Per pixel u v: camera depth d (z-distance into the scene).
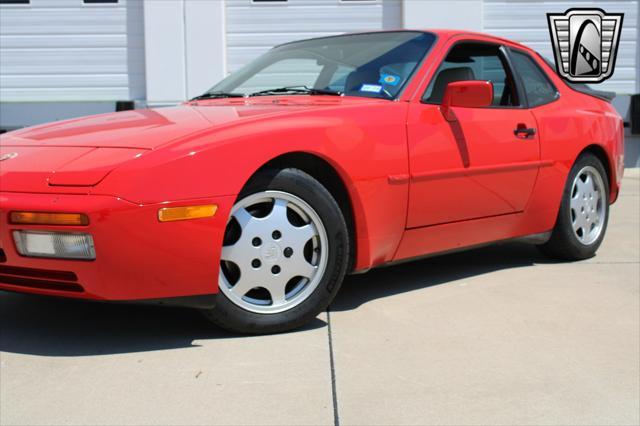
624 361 2.70
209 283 2.75
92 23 9.70
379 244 3.28
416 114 3.40
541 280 3.91
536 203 4.08
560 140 4.17
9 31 9.72
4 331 3.04
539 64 4.41
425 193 3.41
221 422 2.19
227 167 2.73
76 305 3.42
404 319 3.19
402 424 2.18
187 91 9.60
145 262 2.61
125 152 2.68
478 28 9.70
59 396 2.39
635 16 10.02
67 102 9.76
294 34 9.83
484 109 3.80
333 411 2.26
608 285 3.80
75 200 2.55
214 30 9.53
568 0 9.91
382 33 4.01
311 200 2.98
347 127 3.11
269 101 3.52
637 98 9.86
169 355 2.75
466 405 2.31
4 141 3.17
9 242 2.69
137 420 2.21
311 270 3.03
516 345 2.86
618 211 6.34
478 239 3.82
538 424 2.18
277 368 2.61
